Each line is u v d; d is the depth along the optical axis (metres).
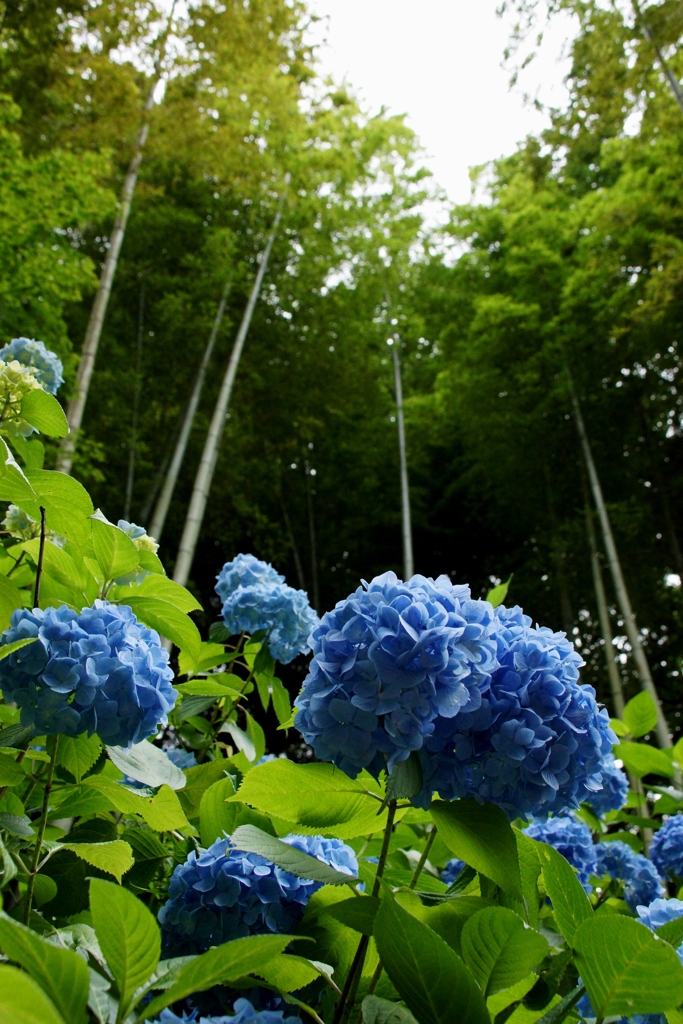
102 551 1.26
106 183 7.94
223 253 7.19
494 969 0.86
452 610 0.94
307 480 9.98
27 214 4.96
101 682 0.96
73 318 7.89
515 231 8.70
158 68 6.45
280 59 7.63
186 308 7.34
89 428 7.28
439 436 10.33
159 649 1.08
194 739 2.15
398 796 0.83
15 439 1.43
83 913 1.25
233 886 1.05
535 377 8.09
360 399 9.35
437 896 1.00
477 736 0.92
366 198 9.27
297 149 7.82
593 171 10.71
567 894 0.94
